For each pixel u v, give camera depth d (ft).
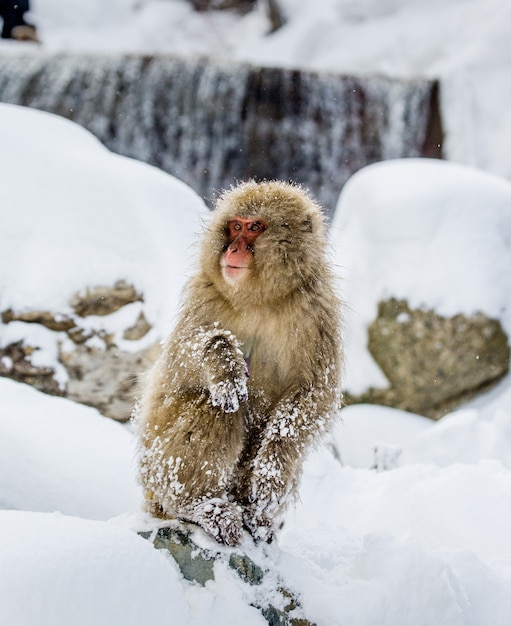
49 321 23.71
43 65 54.08
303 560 13.00
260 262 13.04
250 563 11.98
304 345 13.15
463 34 59.57
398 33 62.49
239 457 13.38
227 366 12.56
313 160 55.72
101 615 9.55
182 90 54.80
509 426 24.64
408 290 32.24
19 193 25.18
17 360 23.45
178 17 75.51
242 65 55.47
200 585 11.62
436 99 56.39
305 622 11.82
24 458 16.30
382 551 12.80
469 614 12.49
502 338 31.42
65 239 24.57
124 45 72.08
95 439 17.70
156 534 12.19
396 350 32.04
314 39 65.36
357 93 56.44
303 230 13.34
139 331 23.80
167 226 24.75
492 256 32.22
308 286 13.29
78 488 16.05
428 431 24.91
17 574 9.24
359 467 27.55
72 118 53.42
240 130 55.11
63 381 23.54
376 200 34.42
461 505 16.57
